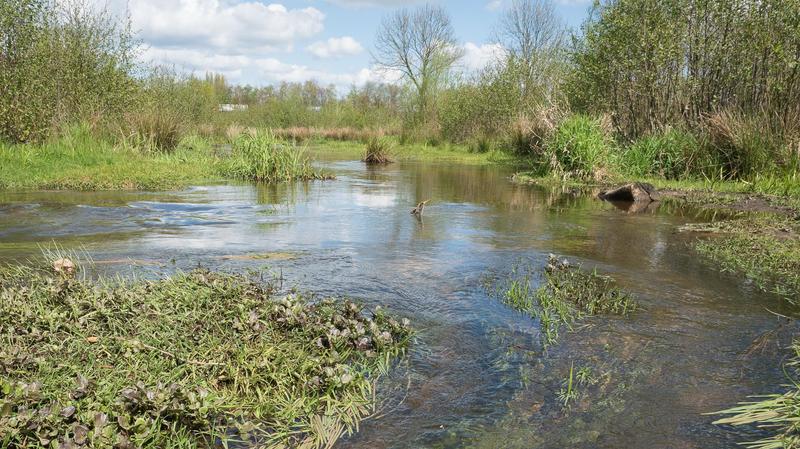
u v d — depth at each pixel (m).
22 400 2.26
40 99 13.42
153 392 2.34
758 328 3.59
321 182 12.16
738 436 2.39
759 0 11.64
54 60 14.55
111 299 3.41
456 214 7.90
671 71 13.84
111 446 2.10
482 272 4.79
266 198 9.28
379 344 3.17
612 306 3.97
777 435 2.38
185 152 15.26
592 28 15.64
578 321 3.69
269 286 4.07
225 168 13.02
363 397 2.68
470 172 15.10
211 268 4.68
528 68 24.17
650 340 3.39
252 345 3.05
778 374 2.96
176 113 18.67
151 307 3.40
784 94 11.07
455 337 3.40
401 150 24.17
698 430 2.45
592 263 5.17
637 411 2.60
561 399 2.70
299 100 39.78
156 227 6.53
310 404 2.58
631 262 5.22
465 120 25.52
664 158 12.62
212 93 37.94
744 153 10.87
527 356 3.16
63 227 6.42
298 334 3.23
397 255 5.32
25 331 2.95
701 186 10.80
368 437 2.39
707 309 3.94
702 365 3.06
